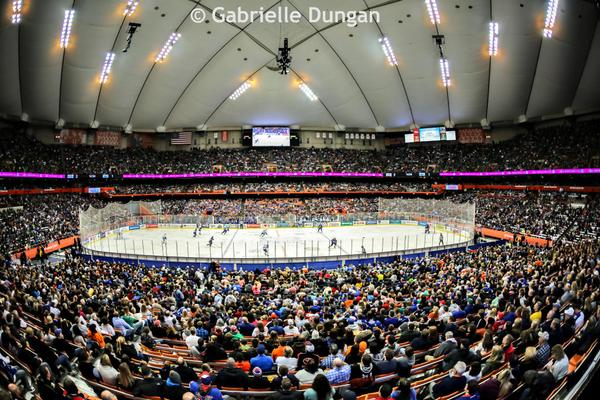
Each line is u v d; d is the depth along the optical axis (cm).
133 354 1062
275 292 1961
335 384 865
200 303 1811
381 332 1239
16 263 3291
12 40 4478
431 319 1262
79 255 3816
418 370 959
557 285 1602
